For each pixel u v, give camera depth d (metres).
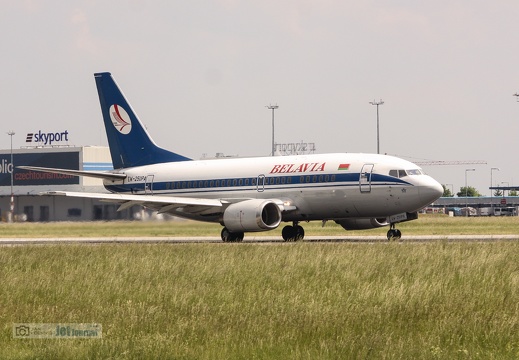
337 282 106.06
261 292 98.62
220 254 140.88
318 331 75.75
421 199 178.38
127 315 85.31
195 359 68.31
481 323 75.81
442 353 67.31
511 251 134.50
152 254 145.75
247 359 68.31
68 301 99.12
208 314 85.38
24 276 121.88
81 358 69.44
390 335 72.88
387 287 96.00
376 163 183.25
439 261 121.62
